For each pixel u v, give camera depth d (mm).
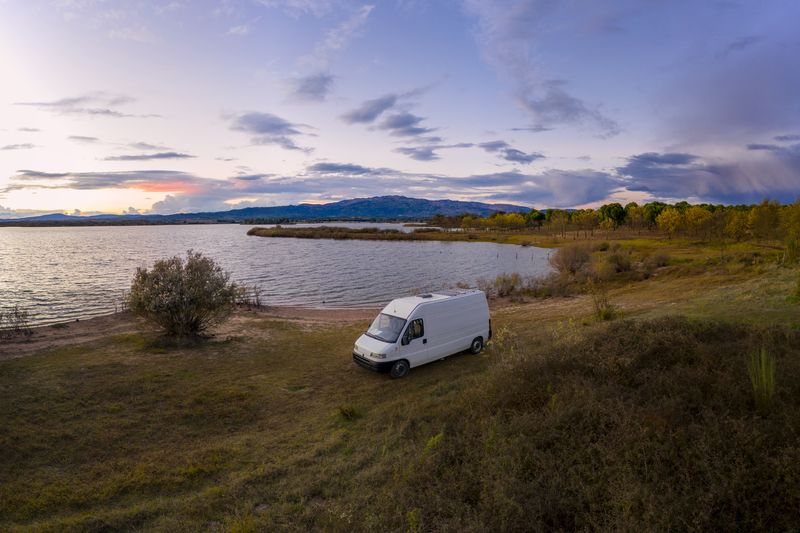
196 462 8445
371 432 9359
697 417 6211
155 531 6227
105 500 7223
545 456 6055
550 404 7371
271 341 19453
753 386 6414
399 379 13844
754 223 56000
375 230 161250
